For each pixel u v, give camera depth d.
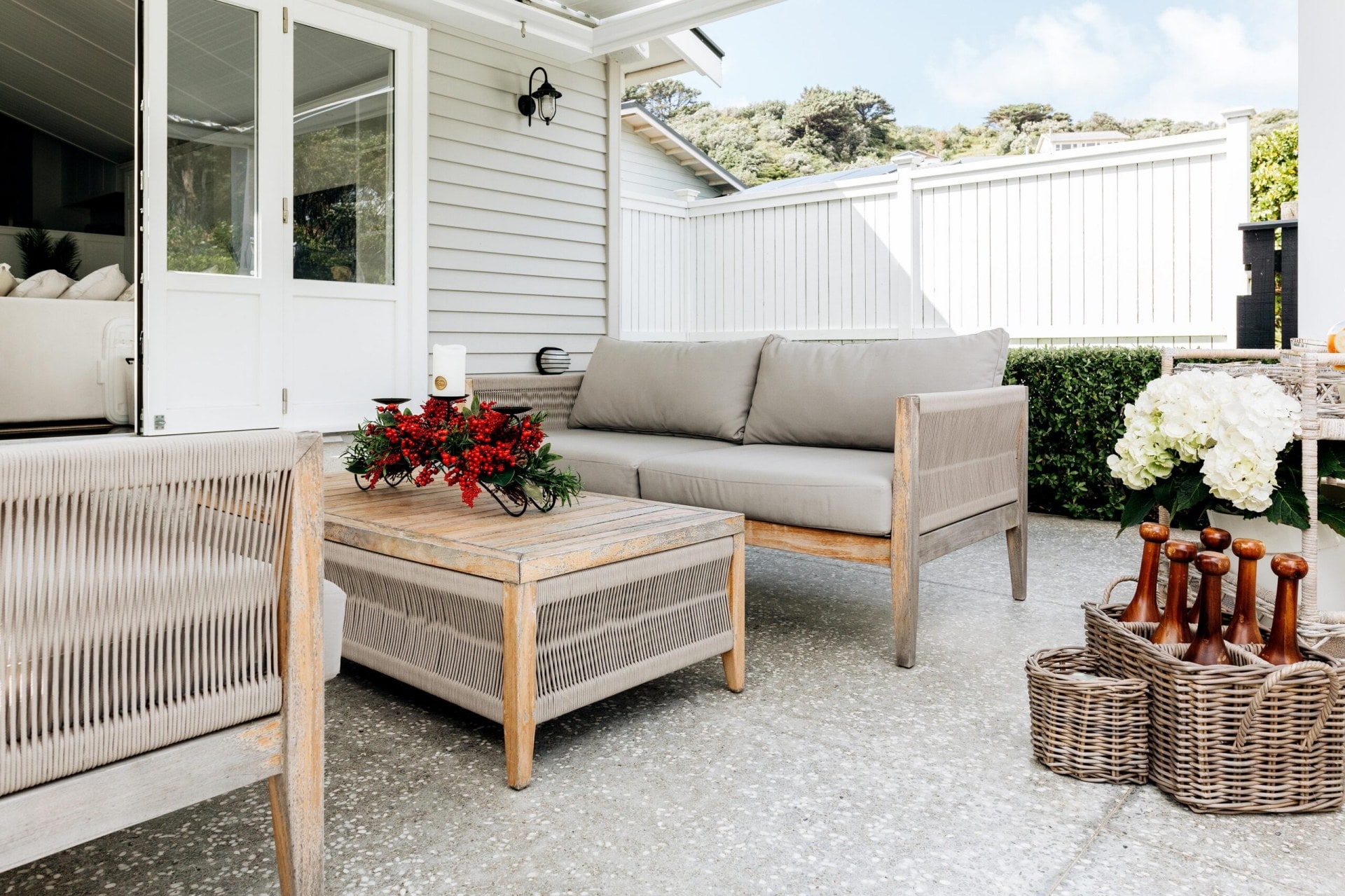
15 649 0.96
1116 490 4.62
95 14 5.86
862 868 1.44
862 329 6.13
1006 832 1.56
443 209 4.68
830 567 3.74
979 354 2.98
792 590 3.34
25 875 1.42
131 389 5.19
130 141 7.89
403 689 2.31
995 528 2.94
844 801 1.68
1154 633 1.81
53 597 0.98
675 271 6.98
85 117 7.79
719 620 2.20
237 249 3.90
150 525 1.05
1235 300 4.82
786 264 6.49
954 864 1.46
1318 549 2.13
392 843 1.52
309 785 1.25
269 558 1.19
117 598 1.03
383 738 1.98
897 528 2.42
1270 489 1.73
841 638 2.72
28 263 8.28
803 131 28.97
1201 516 2.00
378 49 4.33
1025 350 4.89
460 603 1.85
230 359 3.89
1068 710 1.77
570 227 5.36
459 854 1.49
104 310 5.17
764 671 2.43
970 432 2.72
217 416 3.86
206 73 3.77
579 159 5.39
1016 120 27.70
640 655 1.98
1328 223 3.24
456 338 4.79
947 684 2.31
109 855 1.49
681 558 2.05
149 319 3.64
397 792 1.72
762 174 29.06
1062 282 5.38
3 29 6.41
